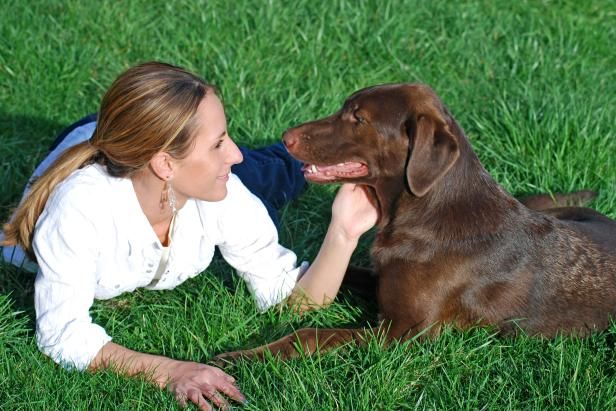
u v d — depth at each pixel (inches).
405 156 197.6
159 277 197.0
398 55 327.6
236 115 285.0
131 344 195.3
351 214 205.6
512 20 354.9
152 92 165.9
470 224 199.2
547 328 203.3
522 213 206.7
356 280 224.8
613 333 199.0
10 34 314.0
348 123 203.9
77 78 301.6
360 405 177.2
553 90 299.1
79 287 177.0
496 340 200.5
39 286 178.1
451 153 186.4
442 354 193.9
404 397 183.8
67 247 174.1
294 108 288.4
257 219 201.5
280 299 207.9
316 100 295.4
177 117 166.7
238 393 176.6
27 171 259.9
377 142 199.9
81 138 213.8
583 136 273.4
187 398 174.1
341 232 204.8
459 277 198.5
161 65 171.6
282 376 183.3
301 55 317.7
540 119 286.0
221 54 310.3
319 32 326.6
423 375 189.3
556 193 258.1
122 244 182.7
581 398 180.5
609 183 260.2
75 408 170.2
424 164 187.9
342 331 197.9
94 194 175.2
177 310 206.5
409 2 349.1
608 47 342.6
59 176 178.1
